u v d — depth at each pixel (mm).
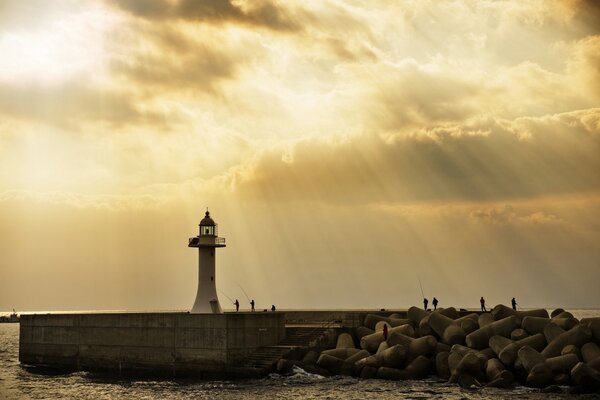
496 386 45656
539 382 44719
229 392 47594
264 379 51031
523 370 46031
